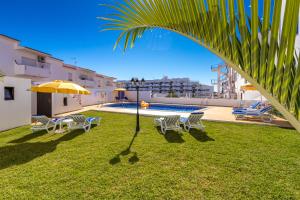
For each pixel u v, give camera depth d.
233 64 1.32
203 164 4.61
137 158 4.99
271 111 11.48
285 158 4.95
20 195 3.31
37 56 22.03
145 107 19.59
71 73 28.88
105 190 3.49
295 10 1.05
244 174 4.10
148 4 1.54
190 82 85.75
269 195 3.34
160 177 3.98
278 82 1.17
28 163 4.66
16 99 9.02
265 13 1.15
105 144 6.23
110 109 16.25
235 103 19.11
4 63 18.05
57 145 6.14
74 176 3.99
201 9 1.37
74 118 8.04
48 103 13.06
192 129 8.41
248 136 7.12
